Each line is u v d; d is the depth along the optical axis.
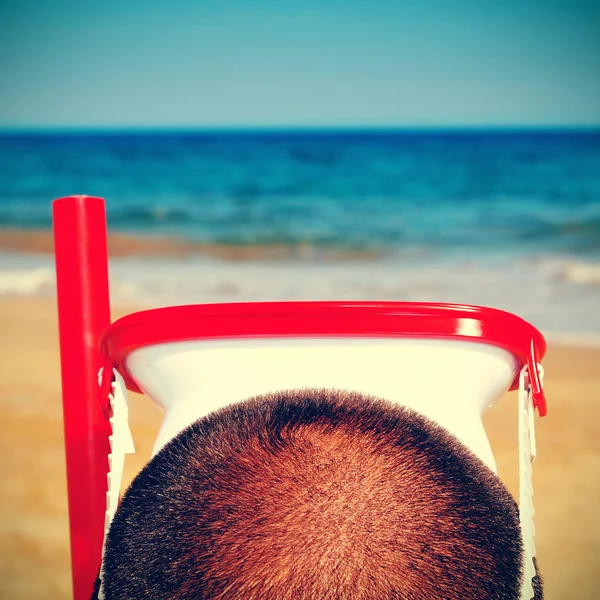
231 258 8.85
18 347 5.80
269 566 0.58
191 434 0.64
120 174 11.43
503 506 0.61
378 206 10.69
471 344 0.66
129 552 0.61
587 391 4.93
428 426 0.63
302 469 0.60
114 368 0.73
